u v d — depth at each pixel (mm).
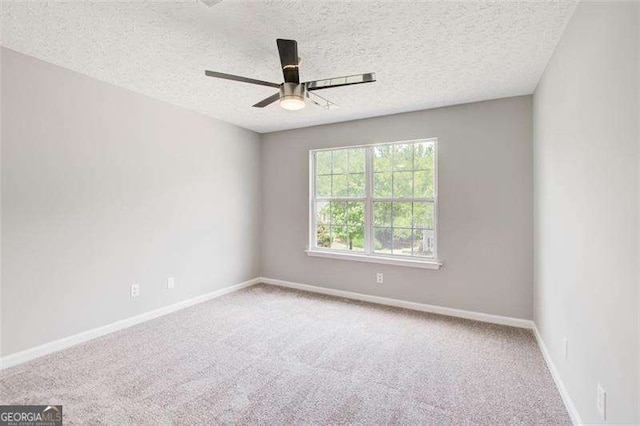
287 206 4516
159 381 2113
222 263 4098
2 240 2227
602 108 1364
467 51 2219
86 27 1946
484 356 2482
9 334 2262
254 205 4625
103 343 2668
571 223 1793
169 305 3424
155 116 3254
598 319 1418
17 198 2291
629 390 1137
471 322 3203
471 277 3307
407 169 3703
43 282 2434
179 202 3520
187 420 1737
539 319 2719
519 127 3086
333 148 4129
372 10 1751
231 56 2326
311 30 1955
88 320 2717
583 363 1604
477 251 3277
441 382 2119
